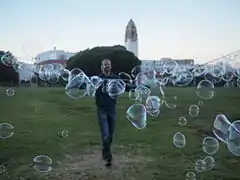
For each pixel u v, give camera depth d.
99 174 3.41
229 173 3.49
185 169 3.61
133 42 49.50
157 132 5.93
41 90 21.27
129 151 4.43
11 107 10.79
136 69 9.81
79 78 5.11
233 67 9.57
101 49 32.72
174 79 10.05
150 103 5.74
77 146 4.75
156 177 3.33
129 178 3.29
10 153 4.26
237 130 3.64
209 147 4.45
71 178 3.28
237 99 13.96
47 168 3.60
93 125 6.87
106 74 3.80
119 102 11.86
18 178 3.27
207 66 9.85
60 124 6.98
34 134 5.68
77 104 11.99
